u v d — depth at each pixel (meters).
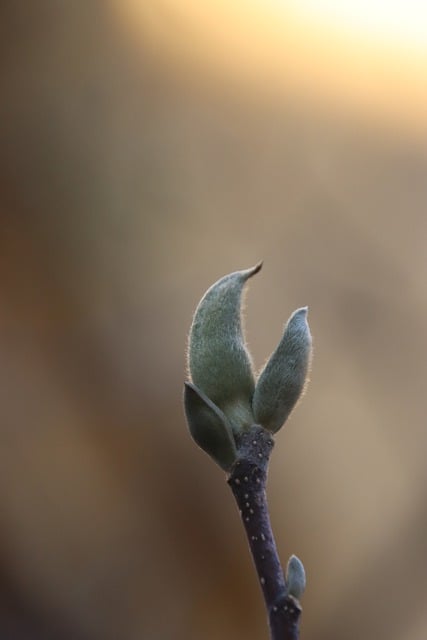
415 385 0.79
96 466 0.78
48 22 0.82
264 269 0.82
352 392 0.79
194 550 0.78
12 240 0.81
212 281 0.82
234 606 0.77
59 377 0.79
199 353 0.30
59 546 0.77
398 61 0.81
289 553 0.77
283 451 0.79
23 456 0.78
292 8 0.82
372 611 0.76
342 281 0.81
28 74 0.82
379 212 0.82
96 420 0.79
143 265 0.82
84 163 0.82
